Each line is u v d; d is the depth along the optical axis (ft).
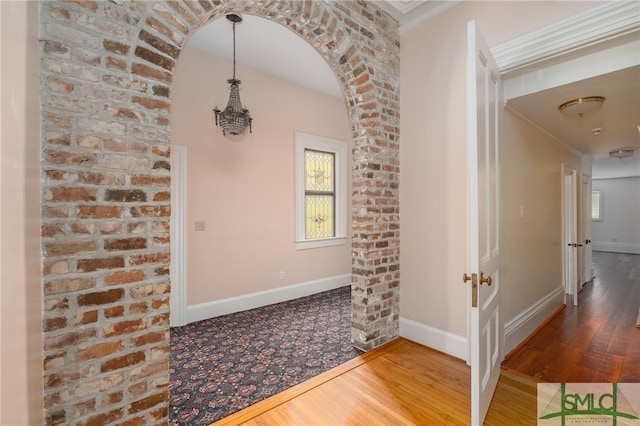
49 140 3.79
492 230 6.61
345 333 9.68
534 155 10.25
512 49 6.85
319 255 14.92
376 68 8.50
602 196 30.42
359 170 8.48
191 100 10.78
